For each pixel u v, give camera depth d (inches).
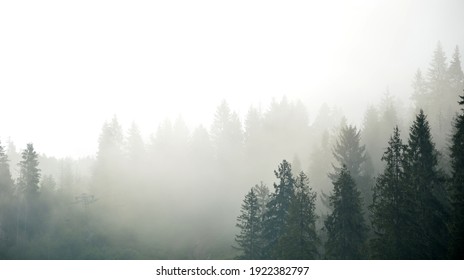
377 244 1279.5
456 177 1238.3
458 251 1132.5
